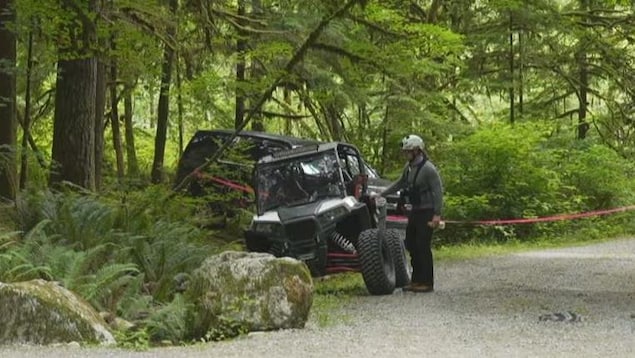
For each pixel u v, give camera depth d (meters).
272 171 13.29
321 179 13.12
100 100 18.02
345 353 7.60
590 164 26.19
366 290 12.63
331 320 9.55
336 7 15.50
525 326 9.23
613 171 26.36
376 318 9.81
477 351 7.77
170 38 17.98
